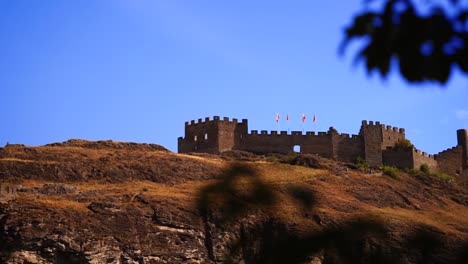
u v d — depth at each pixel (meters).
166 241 112.19
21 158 137.62
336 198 130.88
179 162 141.75
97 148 151.62
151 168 138.62
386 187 147.12
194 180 137.38
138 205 118.25
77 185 131.00
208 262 110.69
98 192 125.00
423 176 158.62
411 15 11.62
